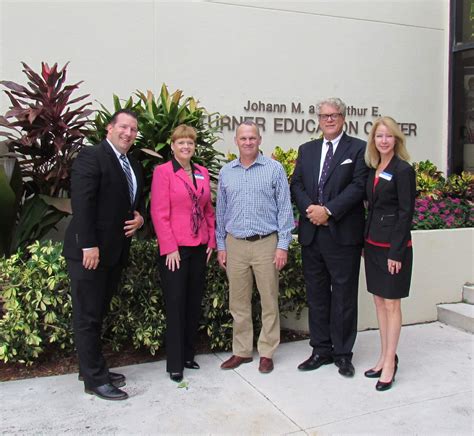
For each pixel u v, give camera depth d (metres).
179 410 3.21
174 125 4.59
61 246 3.93
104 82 5.50
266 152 6.19
